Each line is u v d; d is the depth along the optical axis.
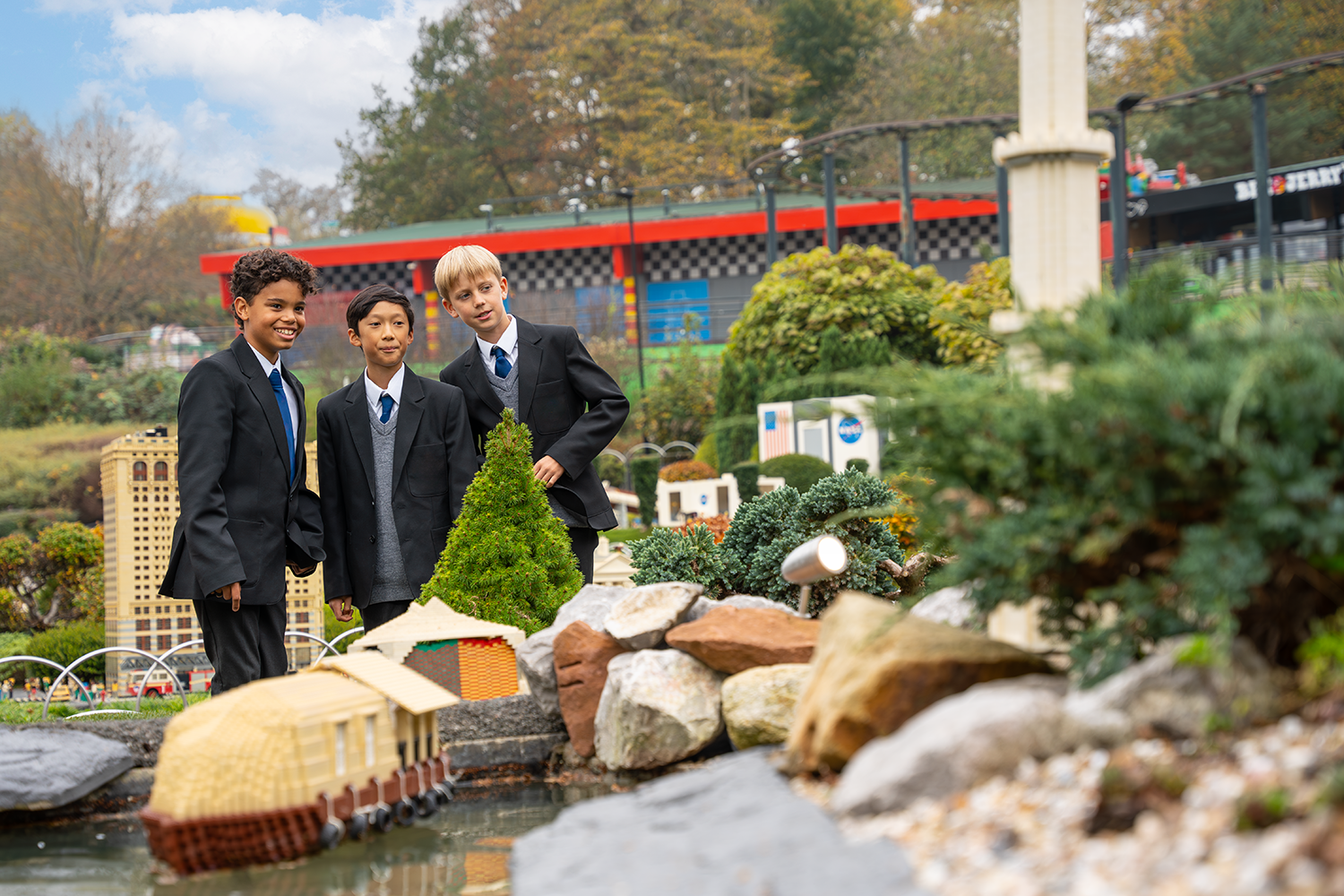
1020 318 2.59
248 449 4.01
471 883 2.21
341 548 4.42
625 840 1.95
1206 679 1.90
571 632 3.45
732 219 28.59
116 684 10.55
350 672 2.75
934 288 20.22
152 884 2.30
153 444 10.81
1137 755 1.82
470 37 46.75
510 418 4.29
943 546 2.62
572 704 3.40
